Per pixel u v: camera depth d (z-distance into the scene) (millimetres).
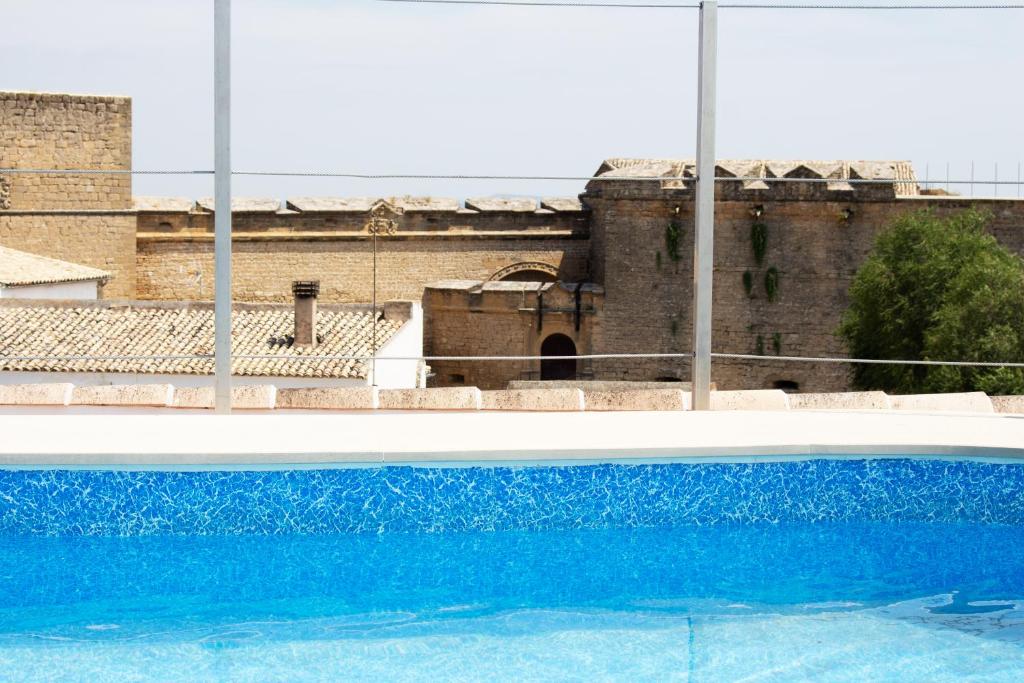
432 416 11375
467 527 9562
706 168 11430
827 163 62656
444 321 66500
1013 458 9758
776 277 60531
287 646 8023
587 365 63812
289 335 40844
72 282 56656
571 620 8531
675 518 9742
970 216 46062
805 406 12336
